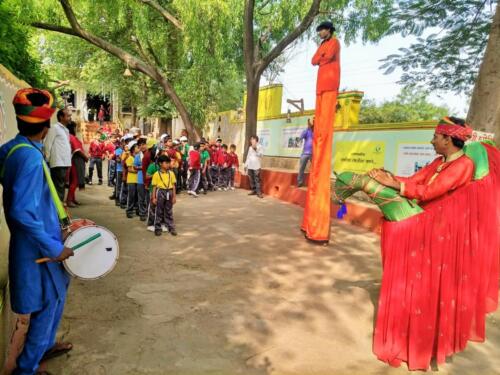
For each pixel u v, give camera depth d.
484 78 5.82
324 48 6.36
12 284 2.51
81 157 9.04
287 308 4.18
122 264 5.27
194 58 14.63
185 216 8.55
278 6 14.11
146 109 21.70
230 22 13.98
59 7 13.84
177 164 11.77
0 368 2.68
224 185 13.38
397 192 3.36
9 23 5.39
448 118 3.33
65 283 2.78
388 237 3.37
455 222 3.24
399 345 3.27
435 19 9.73
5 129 3.46
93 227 2.87
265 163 14.91
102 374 2.91
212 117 19.58
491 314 4.30
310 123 10.66
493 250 3.52
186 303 4.16
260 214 9.05
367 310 4.23
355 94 10.08
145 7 14.34
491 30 5.79
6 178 2.41
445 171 3.27
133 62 14.57
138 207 8.19
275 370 3.08
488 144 3.76
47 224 2.56
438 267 3.23
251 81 13.48
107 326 3.60
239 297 4.39
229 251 6.08
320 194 6.59
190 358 3.17
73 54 22.44
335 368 3.16
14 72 5.30
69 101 37.22
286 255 6.00
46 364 2.99
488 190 3.42
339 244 6.74
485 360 3.39
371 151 9.32
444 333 3.23
